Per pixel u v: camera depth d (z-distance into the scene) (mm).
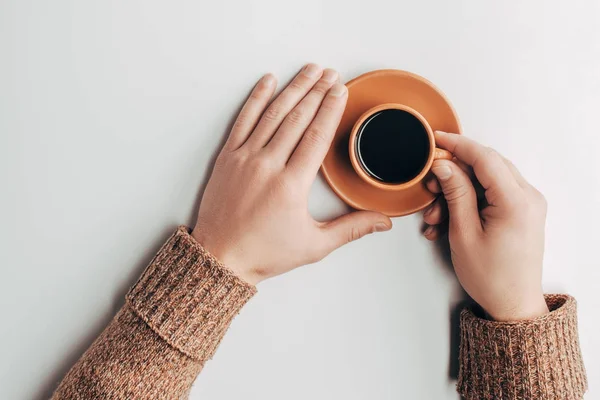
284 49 606
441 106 595
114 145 610
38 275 617
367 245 641
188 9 597
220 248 579
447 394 666
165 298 566
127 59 601
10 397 623
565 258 669
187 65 604
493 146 641
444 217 622
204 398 644
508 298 594
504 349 596
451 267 649
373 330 651
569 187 659
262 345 644
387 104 561
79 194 613
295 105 589
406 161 574
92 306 624
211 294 565
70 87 603
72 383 567
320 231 596
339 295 645
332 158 606
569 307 610
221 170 589
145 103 606
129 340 566
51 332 623
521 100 640
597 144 656
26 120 604
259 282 626
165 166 614
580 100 648
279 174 570
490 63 630
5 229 610
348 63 612
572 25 639
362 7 608
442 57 623
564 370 595
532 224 582
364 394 657
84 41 598
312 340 647
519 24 630
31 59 598
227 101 609
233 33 602
